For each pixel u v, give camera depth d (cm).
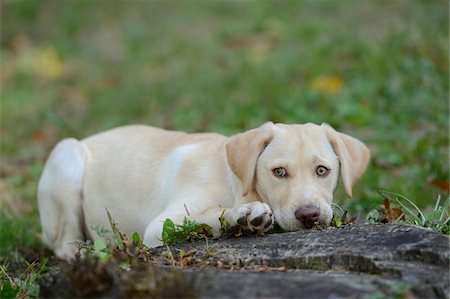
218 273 480
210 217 607
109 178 777
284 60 1516
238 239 574
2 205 979
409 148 1030
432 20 1488
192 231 596
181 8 2111
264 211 573
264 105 1300
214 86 1444
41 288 493
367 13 1769
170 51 1766
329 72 1416
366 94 1264
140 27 1981
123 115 1389
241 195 654
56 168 813
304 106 1265
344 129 1153
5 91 1645
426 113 1149
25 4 2169
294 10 1922
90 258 503
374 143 1073
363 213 788
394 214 688
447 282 455
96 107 1452
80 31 2023
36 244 859
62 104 1538
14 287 571
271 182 630
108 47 1900
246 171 636
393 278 465
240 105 1310
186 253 538
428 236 514
